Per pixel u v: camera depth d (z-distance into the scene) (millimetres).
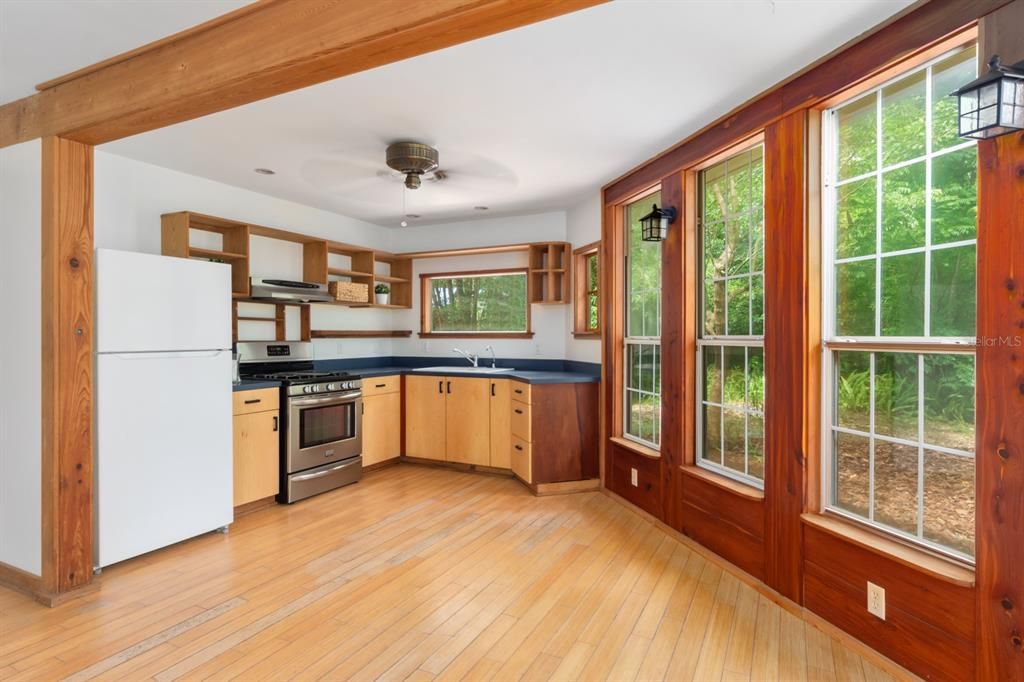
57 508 2574
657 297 3805
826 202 2416
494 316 5730
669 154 3473
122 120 2369
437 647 2203
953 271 1903
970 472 1852
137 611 2480
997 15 1679
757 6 1960
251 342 4445
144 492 3006
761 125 2674
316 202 4949
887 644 2041
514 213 5418
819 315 2428
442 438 5086
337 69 1903
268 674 2021
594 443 4469
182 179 4059
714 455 3205
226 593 2658
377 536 3412
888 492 2152
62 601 2561
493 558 3084
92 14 2027
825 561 2324
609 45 2236
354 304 5223
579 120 3049
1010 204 1654
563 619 2420
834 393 2402
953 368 1905
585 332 4797
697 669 2055
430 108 2891
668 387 3473
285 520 3709
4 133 2736
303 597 2619
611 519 3744
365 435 4836
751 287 2895
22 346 2684
